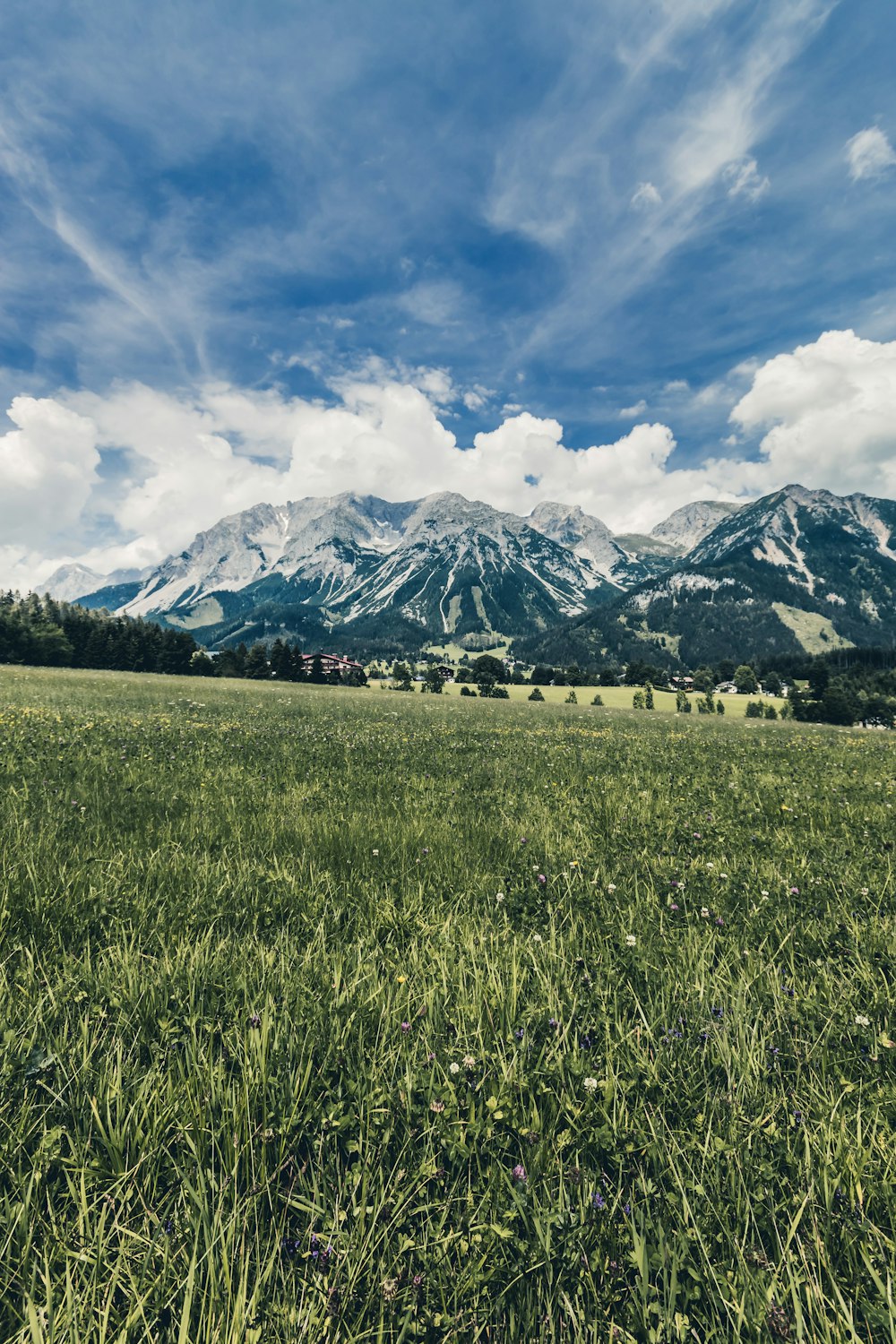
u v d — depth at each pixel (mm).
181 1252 1609
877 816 7223
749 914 4082
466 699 57531
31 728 12727
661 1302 1572
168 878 4238
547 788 8727
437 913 3920
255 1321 1493
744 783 9836
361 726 18984
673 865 5125
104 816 5977
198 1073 2215
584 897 4312
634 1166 1994
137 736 12719
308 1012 2660
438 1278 1602
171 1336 1462
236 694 36250
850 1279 1628
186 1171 1881
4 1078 2115
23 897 3707
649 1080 2283
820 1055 2451
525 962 3258
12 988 2746
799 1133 2066
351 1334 1477
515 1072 2334
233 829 5629
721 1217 1761
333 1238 1673
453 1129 2051
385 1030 2564
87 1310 1477
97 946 3275
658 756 13531
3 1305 1514
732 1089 2271
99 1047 2396
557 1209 1791
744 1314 1493
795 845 5883
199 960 3018
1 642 93500
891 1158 1957
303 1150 2045
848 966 3352
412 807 6969
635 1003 2848
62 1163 1856
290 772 9156
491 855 5348
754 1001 2895
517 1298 1591
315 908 3881
